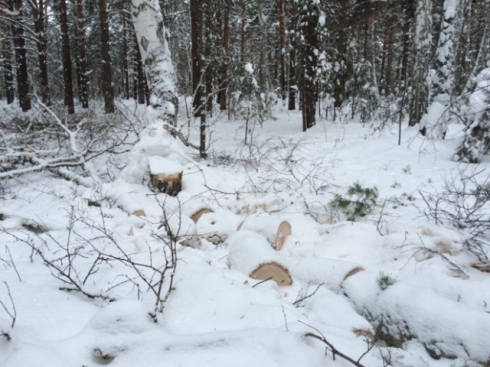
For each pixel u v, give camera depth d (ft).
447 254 11.73
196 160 25.13
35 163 24.99
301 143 31.19
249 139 34.83
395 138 30.91
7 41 67.77
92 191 18.99
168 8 63.57
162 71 23.34
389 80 74.08
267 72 62.80
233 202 17.75
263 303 8.22
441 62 34.09
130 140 29.50
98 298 8.41
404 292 8.80
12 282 9.15
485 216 13.91
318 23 40.14
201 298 8.19
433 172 21.72
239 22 71.97
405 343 8.20
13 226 13.74
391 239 12.62
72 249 11.35
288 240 14.11
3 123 33.35
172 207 16.80
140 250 12.07
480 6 49.57
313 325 7.68
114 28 88.43
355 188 15.69
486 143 22.77
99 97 90.38
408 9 40.14
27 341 6.40
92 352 6.40
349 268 10.46
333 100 45.85
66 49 55.52
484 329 7.35
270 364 6.05
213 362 6.08
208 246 14.05
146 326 6.95
